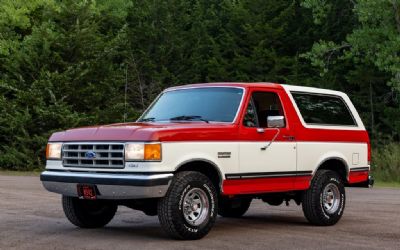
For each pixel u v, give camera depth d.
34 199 14.02
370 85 40.22
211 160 8.43
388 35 33.78
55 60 30.45
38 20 33.41
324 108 10.42
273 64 42.50
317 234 9.15
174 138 8.07
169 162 7.99
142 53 41.66
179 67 44.09
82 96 30.72
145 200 8.79
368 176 11.11
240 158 8.82
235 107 9.05
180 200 8.09
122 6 40.69
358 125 11.02
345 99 10.94
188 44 44.91
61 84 29.58
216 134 8.55
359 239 8.70
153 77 41.22
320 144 10.09
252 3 43.78
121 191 7.99
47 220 10.44
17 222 10.18
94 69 31.23
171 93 9.91
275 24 43.28
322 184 10.03
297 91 10.00
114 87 32.84
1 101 29.86
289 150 9.55
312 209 9.95
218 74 42.84
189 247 7.80
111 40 33.66
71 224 9.98
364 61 36.31
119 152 8.09
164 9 43.97
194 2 51.31
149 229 9.47
